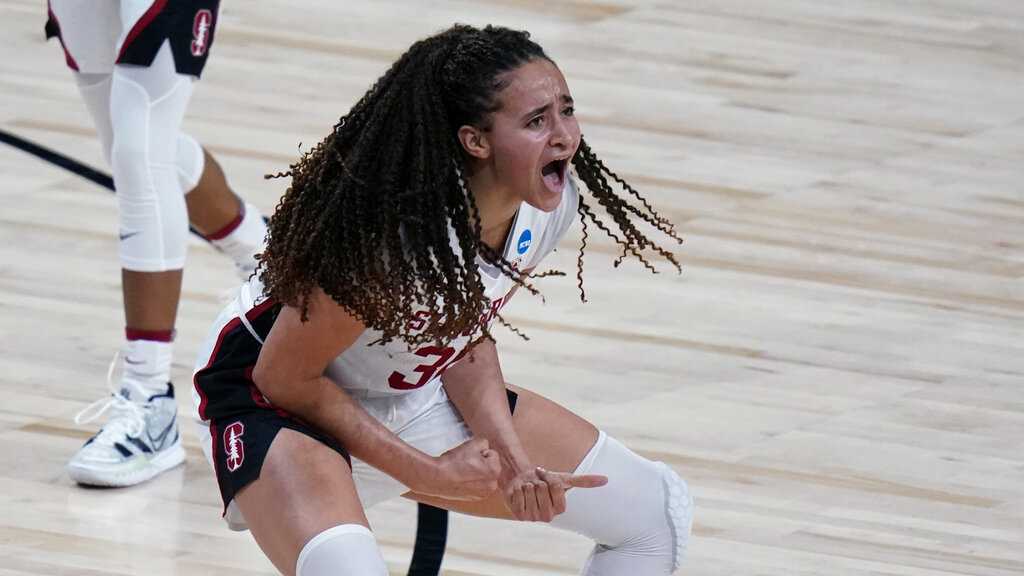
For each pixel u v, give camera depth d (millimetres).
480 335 9258
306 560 8117
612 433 13789
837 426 14117
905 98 23891
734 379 15039
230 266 17250
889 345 15953
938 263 18141
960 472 13344
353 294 7992
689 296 16938
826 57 25500
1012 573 11773
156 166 12891
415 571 11000
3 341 15148
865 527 12383
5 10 25844
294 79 23109
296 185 8297
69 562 11438
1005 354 15859
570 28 26188
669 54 25188
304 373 8445
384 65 24047
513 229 8664
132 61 12797
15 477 12719
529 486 8508
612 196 8969
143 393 12961
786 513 12555
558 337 15812
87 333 15461
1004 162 21531
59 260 17078
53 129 20812
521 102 7910
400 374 8992
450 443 9461
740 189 20109
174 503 12500
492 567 11664
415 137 7957
